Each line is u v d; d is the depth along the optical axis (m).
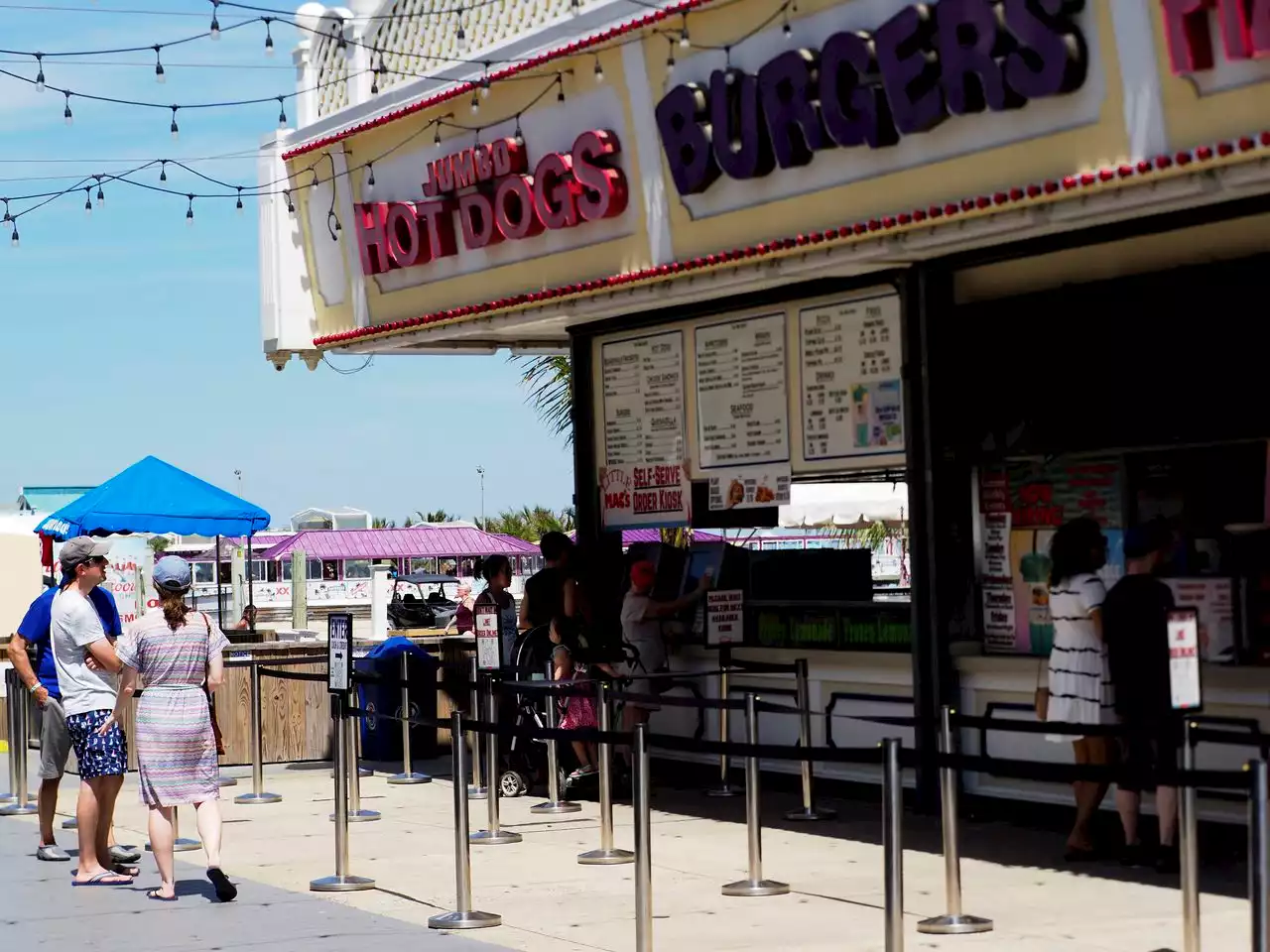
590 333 13.83
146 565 20.08
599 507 13.80
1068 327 10.87
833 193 10.23
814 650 12.28
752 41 10.57
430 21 13.64
